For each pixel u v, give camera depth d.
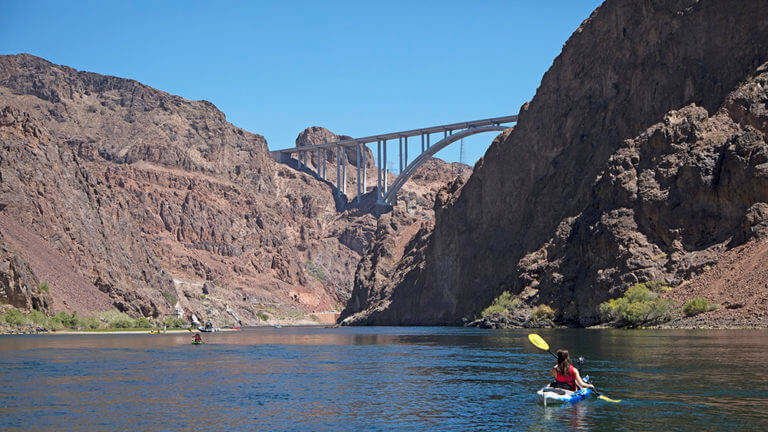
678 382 39.41
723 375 41.84
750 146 115.69
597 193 137.75
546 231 158.00
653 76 146.62
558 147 167.75
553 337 89.75
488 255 178.38
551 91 173.38
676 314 103.94
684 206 120.31
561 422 29.95
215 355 69.12
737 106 124.75
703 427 28.03
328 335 131.75
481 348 75.94
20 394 39.31
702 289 106.69
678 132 129.00
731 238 112.75
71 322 140.00
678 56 144.00
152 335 127.81
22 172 174.00
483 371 50.28
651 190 125.31
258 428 29.77
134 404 35.81
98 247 185.12
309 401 36.69
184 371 52.06
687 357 52.53
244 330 185.50
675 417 30.08
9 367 55.25
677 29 145.50
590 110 162.25
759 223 109.12
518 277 151.50
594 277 127.75
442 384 42.97
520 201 175.62
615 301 116.00
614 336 87.31
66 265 164.25
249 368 54.47
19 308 130.88
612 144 150.62
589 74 164.50
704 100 135.75
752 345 61.97
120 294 174.38
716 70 136.88
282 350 77.69
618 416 30.72
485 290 173.12
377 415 32.47
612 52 159.38
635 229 124.88
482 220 188.50
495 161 186.12
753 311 92.12
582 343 74.00
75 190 193.12
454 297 193.38
